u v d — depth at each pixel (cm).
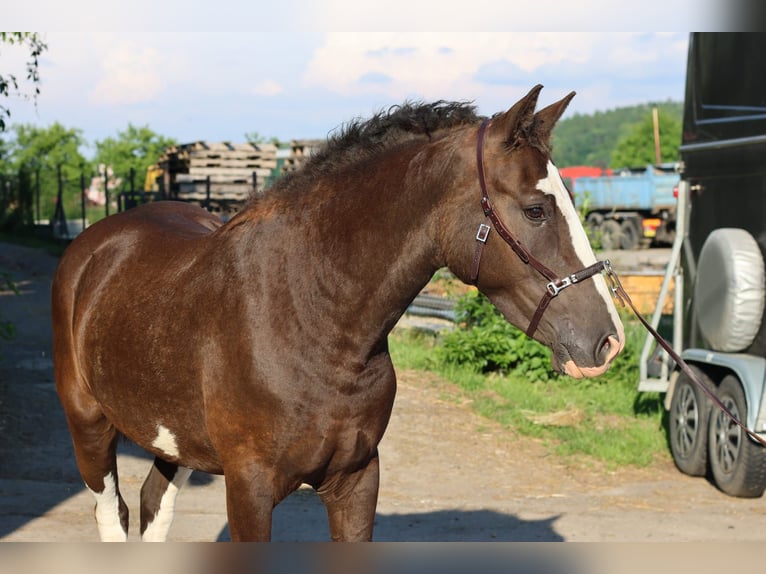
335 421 309
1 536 526
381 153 324
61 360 414
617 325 288
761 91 659
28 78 812
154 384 346
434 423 815
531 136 297
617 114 18362
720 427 673
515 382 968
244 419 314
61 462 687
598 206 2941
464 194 302
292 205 330
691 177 762
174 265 361
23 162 4406
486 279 303
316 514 605
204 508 606
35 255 2128
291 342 309
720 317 664
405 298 317
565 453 752
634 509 633
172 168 2208
